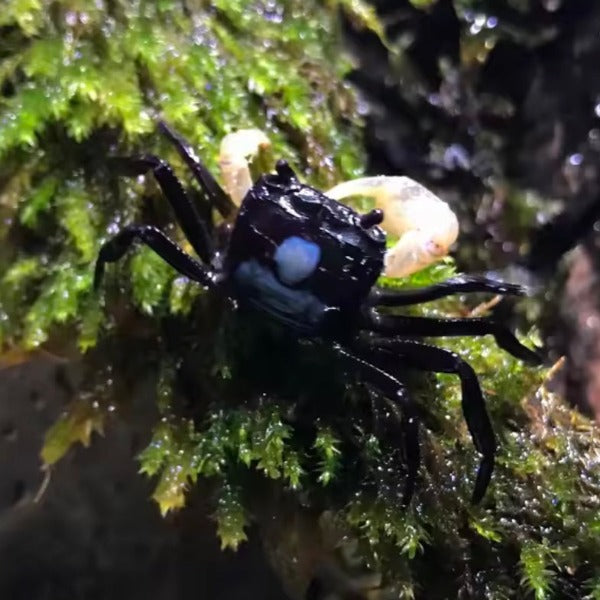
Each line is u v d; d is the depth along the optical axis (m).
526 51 0.28
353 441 0.22
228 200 0.22
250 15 0.24
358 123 0.25
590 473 0.23
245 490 0.22
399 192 0.23
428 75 0.28
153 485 0.26
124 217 0.22
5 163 0.22
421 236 0.22
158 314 0.22
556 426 0.23
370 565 0.22
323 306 0.22
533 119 0.28
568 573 0.22
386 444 0.22
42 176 0.22
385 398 0.22
